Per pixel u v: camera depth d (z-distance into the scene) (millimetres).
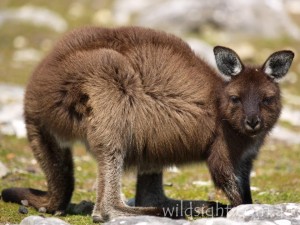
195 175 32156
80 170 32906
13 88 49688
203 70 23484
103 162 22344
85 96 22438
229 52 22594
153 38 23578
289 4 88750
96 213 22266
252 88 22203
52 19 76938
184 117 22797
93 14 80438
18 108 42969
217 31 76125
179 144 23094
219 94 22844
